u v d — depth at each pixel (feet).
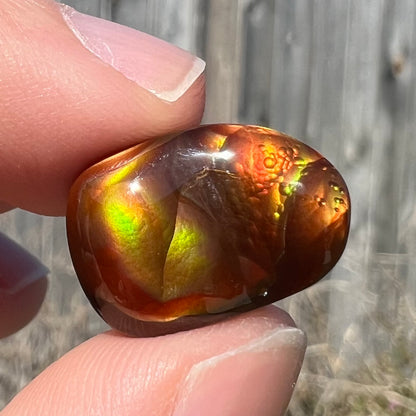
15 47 0.18
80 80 0.18
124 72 0.18
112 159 0.17
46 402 0.17
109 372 0.17
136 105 0.18
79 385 0.17
